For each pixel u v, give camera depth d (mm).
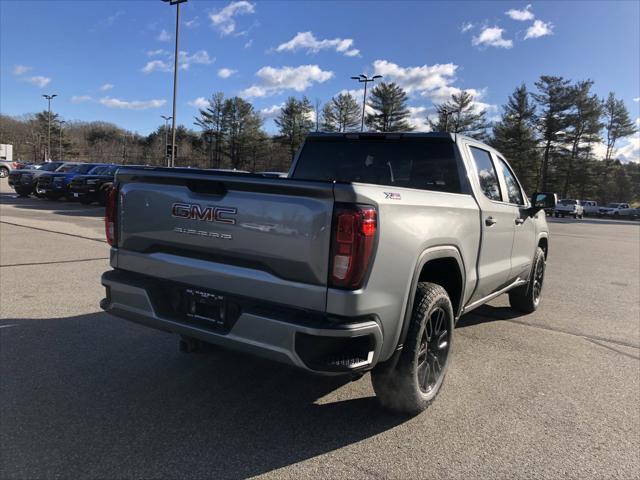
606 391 3973
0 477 2568
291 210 2707
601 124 71062
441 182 4234
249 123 83812
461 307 3873
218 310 3004
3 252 8961
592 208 58719
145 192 3320
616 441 3172
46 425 3121
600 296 7758
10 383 3717
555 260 12211
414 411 3326
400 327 2984
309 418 3340
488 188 4645
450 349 3631
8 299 5922
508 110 71250
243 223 2865
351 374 2984
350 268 2592
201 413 3354
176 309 3230
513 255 5164
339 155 4777
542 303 7070
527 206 5707
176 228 3160
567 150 70875
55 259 8484
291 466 2773
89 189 19984
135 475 2629
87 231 12375
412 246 2975
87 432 3053
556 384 4086
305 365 2650
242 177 2842
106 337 4777
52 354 4312
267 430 3158
